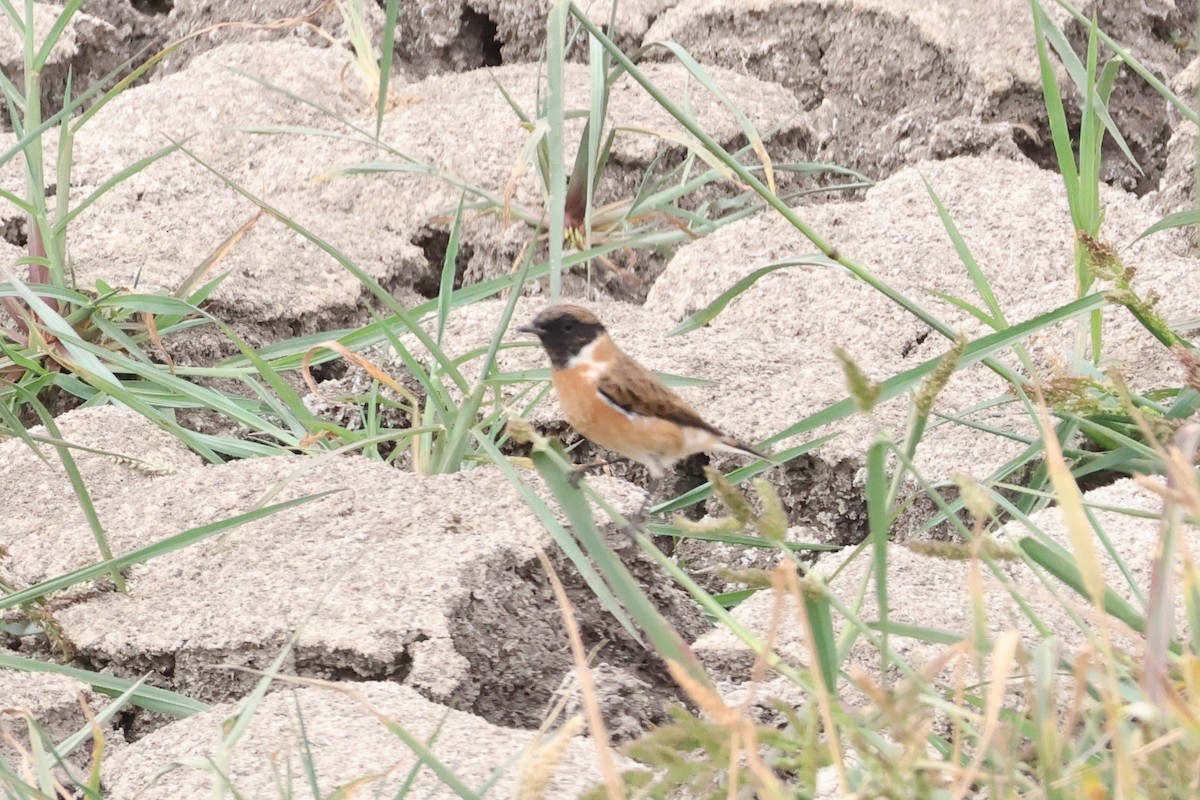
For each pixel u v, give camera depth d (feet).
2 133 50.83
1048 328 37.58
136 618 26.99
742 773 16.03
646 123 50.11
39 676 25.75
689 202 49.49
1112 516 29.43
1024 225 43.39
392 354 39.01
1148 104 54.44
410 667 25.53
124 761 22.71
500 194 47.01
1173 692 15.01
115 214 45.50
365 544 28.63
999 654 15.07
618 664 28.02
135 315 40.47
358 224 46.39
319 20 59.00
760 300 41.16
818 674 15.89
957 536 31.99
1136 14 55.62
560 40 29.89
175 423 35.47
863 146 54.49
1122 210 44.09
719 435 27.20
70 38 56.75
